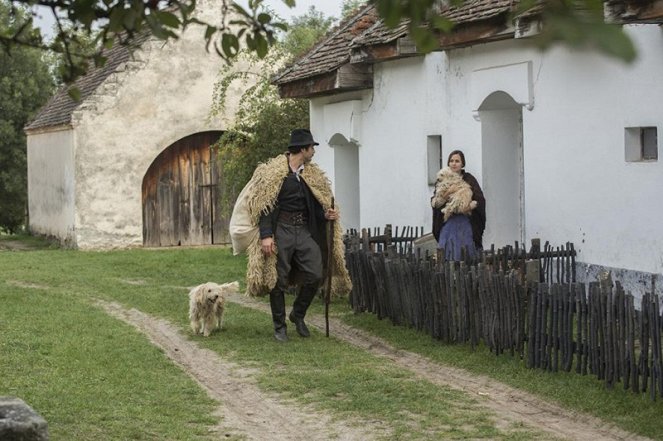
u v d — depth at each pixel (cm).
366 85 1589
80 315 1267
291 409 786
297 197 1078
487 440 680
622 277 1067
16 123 3431
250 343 1073
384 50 1438
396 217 1550
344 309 1303
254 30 423
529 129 1219
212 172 2717
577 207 1140
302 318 1121
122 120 2578
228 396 839
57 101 2975
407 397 809
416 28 258
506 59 1243
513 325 911
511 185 1336
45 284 1667
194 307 1123
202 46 2631
